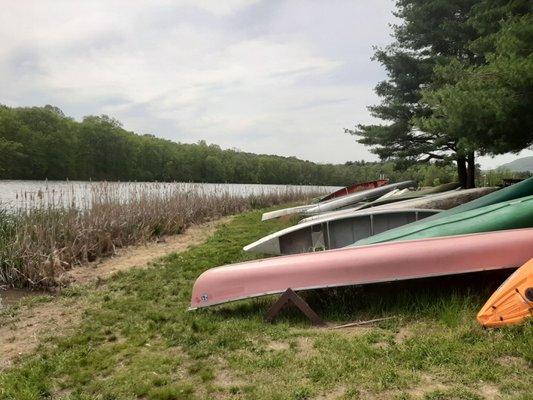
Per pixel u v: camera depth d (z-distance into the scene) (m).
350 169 74.94
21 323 5.47
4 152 45.16
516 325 3.73
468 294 4.66
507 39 8.56
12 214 10.11
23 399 3.36
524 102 7.95
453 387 3.01
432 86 15.99
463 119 8.75
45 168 50.81
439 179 26.53
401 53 17.92
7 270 7.71
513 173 22.72
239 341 4.21
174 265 8.34
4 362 4.25
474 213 6.11
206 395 3.23
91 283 7.41
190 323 4.87
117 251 10.63
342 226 8.32
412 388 3.06
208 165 69.62
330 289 5.38
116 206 12.46
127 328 4.91
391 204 9.21
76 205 11.88
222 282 5.12
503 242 4.71
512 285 3.96
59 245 9.12
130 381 3.55
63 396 3.44
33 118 52.78
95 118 61.81
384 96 19.17
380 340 3.96
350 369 3.41
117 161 61.00
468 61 15.40
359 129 19.38
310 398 3.04
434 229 5.93
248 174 75.56
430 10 16.42
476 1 15.51
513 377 3.07
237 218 18.36
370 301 4.99
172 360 3.93
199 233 13.92
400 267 4.76
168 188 17.25
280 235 8.18
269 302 5.31
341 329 4.41
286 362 3.65
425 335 3.95
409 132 17.97
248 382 3.39
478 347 3.53
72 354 4.27
